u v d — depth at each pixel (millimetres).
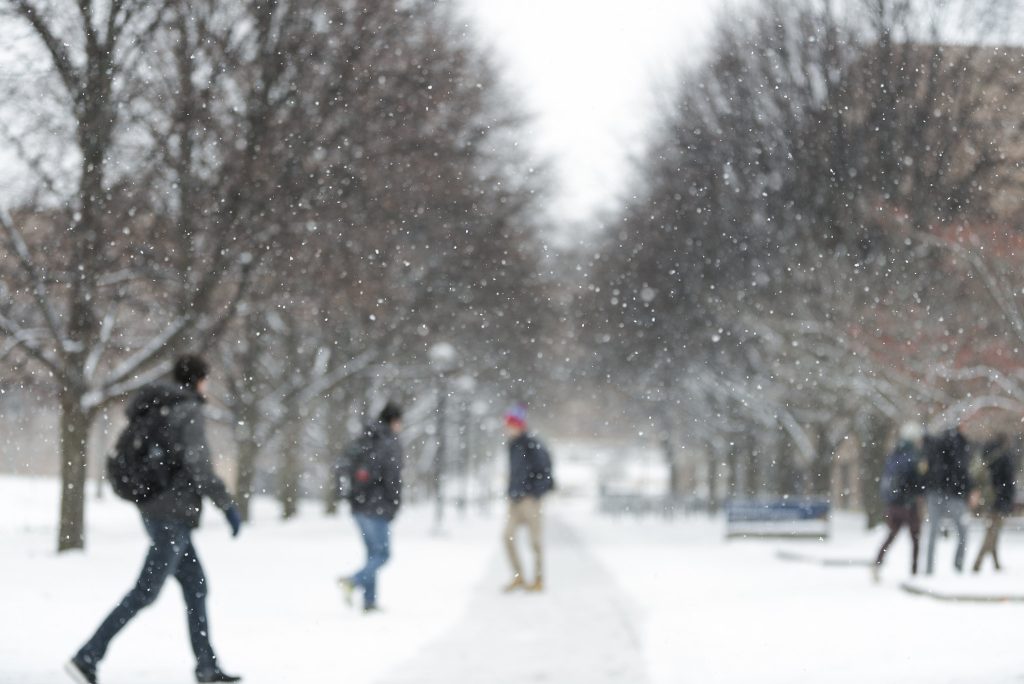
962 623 32875
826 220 83500
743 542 87812
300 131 65375
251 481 96438
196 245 66062
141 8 58500
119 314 70312
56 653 27500
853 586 46656
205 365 25094
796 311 90625
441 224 82312
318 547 67750
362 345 98688
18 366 68688
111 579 44031
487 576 53625
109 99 59375
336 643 30750
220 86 64438
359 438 37969
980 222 74562
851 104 77938
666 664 27750
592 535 102938
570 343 121125
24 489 115312
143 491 24016
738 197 88500
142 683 24344
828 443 111500
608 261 107812
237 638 31219
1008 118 75375
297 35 64312
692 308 104625
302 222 66938
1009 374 80875
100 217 59844
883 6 76500
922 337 83312
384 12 66250
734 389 117188
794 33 79688
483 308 96750
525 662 28219
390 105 68688
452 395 135500
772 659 27922
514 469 46312
